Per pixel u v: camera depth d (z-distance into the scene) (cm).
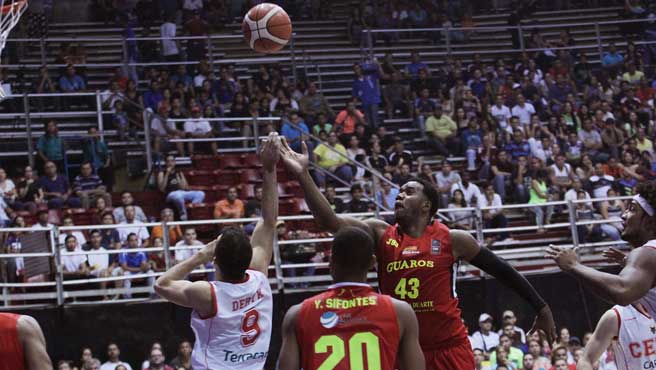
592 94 2606
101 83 2520
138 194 1948
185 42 2672
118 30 2767
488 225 1947
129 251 1552
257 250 606
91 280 1521
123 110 2167
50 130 2028
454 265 635
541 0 3158
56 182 1914
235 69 2661
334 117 2372
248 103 2317
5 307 1504
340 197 1992
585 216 1983
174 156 2134
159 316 1575
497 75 2603
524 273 1773
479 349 1528
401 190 631
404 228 628
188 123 2177
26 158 2145
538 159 2148
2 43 1438
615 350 706
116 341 1553
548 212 2047
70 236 1609
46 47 2652
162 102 2242
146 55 2531
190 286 564
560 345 1486
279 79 2439
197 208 1905
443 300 619
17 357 490
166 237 1580
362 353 493
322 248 1792
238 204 1836
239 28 2859
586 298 1777
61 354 1527
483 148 2236
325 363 493
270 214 617
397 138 2186
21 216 1705
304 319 503
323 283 1745
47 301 1616
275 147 618
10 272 1591
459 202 1947
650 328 691
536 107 2520
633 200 585
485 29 2797
